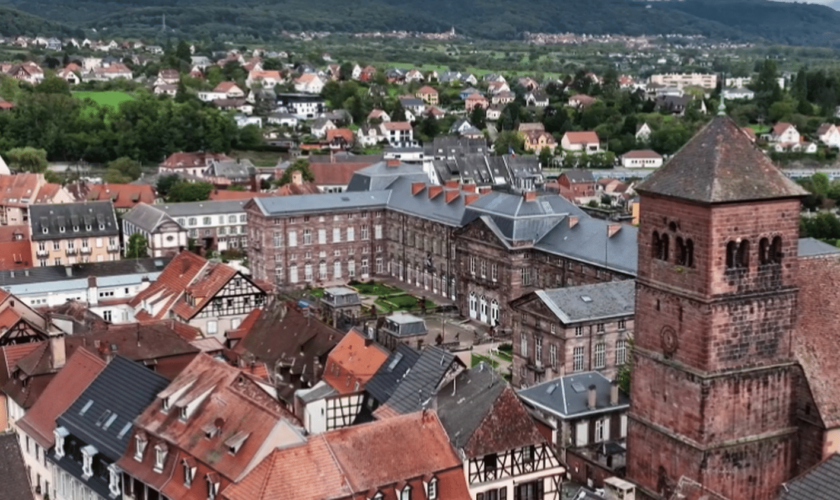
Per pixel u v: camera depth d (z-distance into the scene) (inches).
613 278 6122.1
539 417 4411.9
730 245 3046.3
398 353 4345.5
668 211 3154.5
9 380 4562.0
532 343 5546.3
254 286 6028.5
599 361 5393.7
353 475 3036.4
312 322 5191.9
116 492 3531.0
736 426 3164.4
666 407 3257.9
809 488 2393.0
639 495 3408.0
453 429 3548.2
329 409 4215.1
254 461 3009.4
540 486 3580.2
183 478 3238.2
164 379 3698.3
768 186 3053.6
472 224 7278.5
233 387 3366.1
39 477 4111.7
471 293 7406.5
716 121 3139.8
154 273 7185.0
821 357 3270.2
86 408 3875.5
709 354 3070.9
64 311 5999.0
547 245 6815.9
